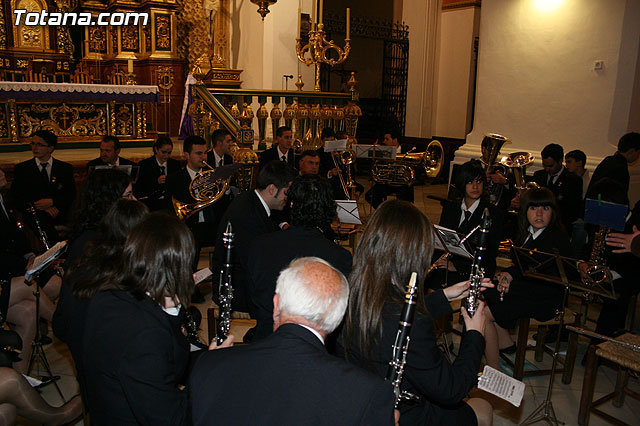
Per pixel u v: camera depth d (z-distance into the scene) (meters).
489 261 3.96
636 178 7.31
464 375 1.89
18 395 2.56
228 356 1.43
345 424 1.30
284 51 10.56
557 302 3.60
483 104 8.84
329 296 1.50
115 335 1.77
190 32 11.64
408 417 1.99
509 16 8.31
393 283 1.86
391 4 15.18
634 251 3.25
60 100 8.61
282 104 10.37
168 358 1.81
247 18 10.95
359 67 16.00
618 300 3.77
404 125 13.08
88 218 2.81
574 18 7.55
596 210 3.35
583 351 4.33
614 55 7.19
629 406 3.54
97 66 11.55
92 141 9.09
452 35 12.38
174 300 1.91
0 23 10.50
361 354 1.83
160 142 6.16
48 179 5.73
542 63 7.97
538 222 3.86
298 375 1.35
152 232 1.89
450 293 2.18
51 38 11.04
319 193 2.72
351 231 6.12
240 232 3.44
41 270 3.17
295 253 2.62
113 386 1.78
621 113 7.22
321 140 7.17
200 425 1.34
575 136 7.68
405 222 1.89
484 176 4.06
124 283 1.86
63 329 2.31
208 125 6.57
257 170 6.27
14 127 8.15
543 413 3.38
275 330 1.56
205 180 4.90
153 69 11.12
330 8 15.51
